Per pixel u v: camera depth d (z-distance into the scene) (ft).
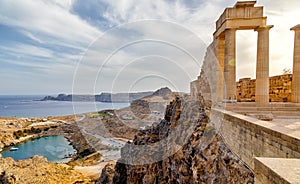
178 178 45.47
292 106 48.91
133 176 52.60
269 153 23.56
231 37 52.75
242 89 75.61
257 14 51.39
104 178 74.23
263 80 51.62
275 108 47.85
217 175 36.76
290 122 35.14
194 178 40.81
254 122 27.58
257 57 52.85
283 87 61.62
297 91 51.88
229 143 35.53
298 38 51.78
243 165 30.01
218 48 60.80
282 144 21.13
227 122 36.73
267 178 14.90
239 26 51.88
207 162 40.22
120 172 61.46
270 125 25.45
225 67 53.93
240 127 31.17
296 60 52.24
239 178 30.09
